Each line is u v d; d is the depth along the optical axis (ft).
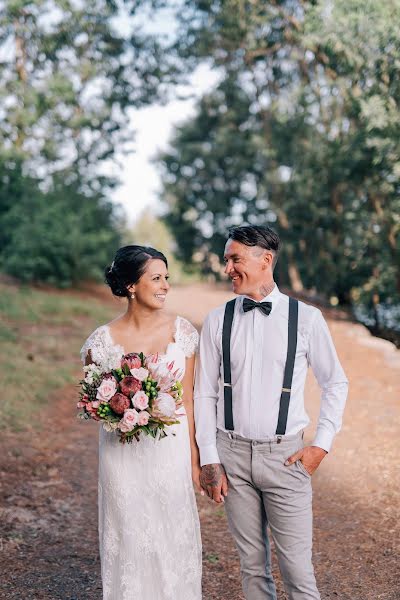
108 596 10.45
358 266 75.41
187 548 10.57
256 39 69.97
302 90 64.59
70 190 76.28
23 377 30.12
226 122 114.11
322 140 65.46
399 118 42.60
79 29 79.00
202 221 141.49
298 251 102.89
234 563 14.07
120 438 9.98
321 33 43.42
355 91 48.16
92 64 80.53
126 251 10.39
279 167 93.25
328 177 66.08
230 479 9.82
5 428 23.56
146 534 10.30
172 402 9.66
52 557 14.38
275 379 9.53
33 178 75.20
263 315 9.61
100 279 71.10
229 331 9.78
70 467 20.53
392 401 27.40
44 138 78.28
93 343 10.67
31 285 64.28
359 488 18.11
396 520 15.78
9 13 74.84
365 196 65.10
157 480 10.29
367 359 37.19
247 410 9.59
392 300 68.54
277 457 9.49
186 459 10.62
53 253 65.46
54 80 74.74
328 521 16.10
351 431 23.36
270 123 90.07
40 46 78.89
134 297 10.57
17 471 19.65
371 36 40.34
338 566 13.75
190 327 10.89
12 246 67.51
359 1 40.06
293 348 9.53
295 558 9.61
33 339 39.63
